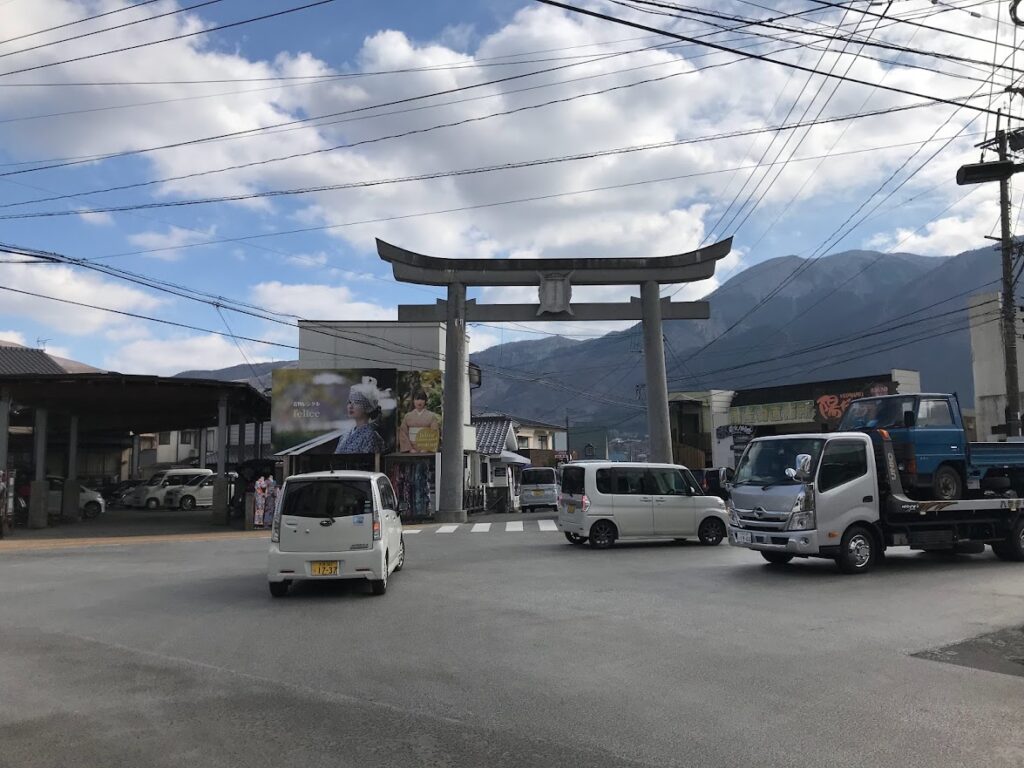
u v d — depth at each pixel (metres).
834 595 10.22
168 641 7.73
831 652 7.11
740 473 13.10
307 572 10.34
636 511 16.64
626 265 28.08
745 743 4.79
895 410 13.38
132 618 8.99
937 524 12.80
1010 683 6.11
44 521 25.11
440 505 27.00
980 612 9.01
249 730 5.04
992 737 4.92
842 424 14.31
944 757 4.58
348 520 10.48
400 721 5.21
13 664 6.82
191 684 6.13
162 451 54.38
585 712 5.38
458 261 27.67
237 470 29.14
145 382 24.09
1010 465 13.84
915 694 5.81
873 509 12.30
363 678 6.27
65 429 36.22
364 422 28.86
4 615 9.27
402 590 10.92
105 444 46.88
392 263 27.16
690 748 4.71
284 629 8.27
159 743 4.81
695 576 12.05
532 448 66.56
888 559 14.05
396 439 29.00
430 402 29.38
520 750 4.67
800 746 4.74
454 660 6.85
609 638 7.71
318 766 4.43
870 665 6.65
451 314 27.58
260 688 6.00
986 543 13.77
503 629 8.16
